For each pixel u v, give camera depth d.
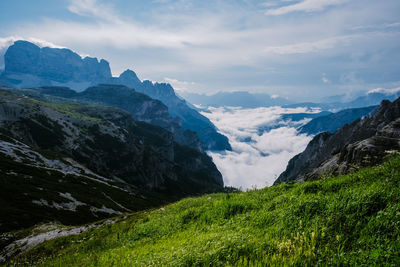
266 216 6.11
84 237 15.65
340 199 5.38
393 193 4.64
